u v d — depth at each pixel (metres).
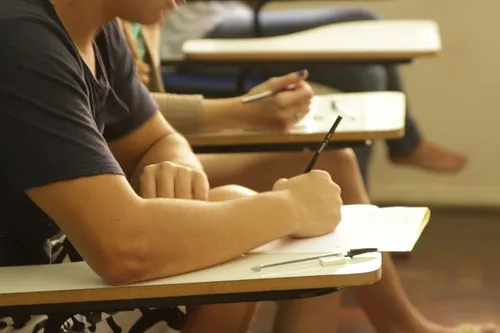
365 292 2.75
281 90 2.82
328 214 1.88
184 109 2.79
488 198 5.37
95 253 1.67
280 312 2.38
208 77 4.11
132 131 2.38
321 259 1.72
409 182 5.44
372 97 3.17
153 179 2.00
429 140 5.39
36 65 1.69
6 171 1.73
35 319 1.92
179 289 1.66
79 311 1.68
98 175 1.69
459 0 5.18
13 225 1.92
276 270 1.69
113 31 2.25
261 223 1.78
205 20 4.37
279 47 3.65
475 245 4.79
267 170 2.70
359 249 1.76
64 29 1.79
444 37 5.25
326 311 2.37
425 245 4.80
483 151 5.35
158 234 1.70
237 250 1.74
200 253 1.71
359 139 2.73
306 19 4.45
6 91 1.68
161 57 3.81
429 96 5.34
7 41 1.69
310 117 2.90
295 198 1.86
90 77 1.90
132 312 2.02
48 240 2.03
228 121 2.81
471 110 5.32
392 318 2.75
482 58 5.24
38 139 1.67
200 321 2.17
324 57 3.57
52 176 1.66
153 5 1.91
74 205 1.67
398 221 1.95
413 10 5.25
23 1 1.75
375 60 3.58
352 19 4.49
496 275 4.39
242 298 1.67
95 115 2.03
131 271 1.68
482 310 4.04
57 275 1.75
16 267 1.80
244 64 3.64
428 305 4.10
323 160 2.69
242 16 4.41
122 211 1.69
